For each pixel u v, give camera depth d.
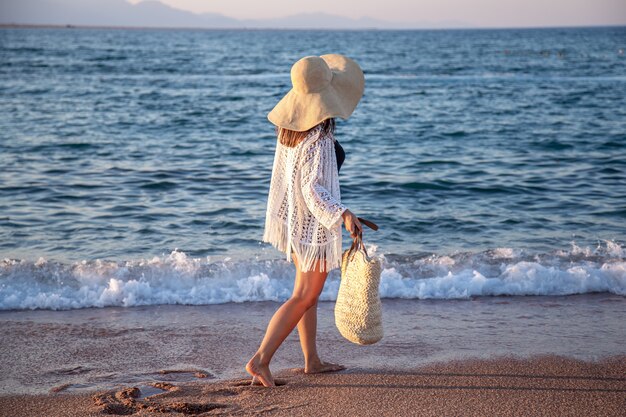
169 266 5.52
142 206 8.23
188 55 67.62
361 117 19.23
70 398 3.19
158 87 30.31
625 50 78.00
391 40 138.62
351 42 121.62
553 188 9.30
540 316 4.54
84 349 3.92
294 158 3.08
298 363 3.69
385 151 13.05
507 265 5.62
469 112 20.39
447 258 5.86
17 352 3.86
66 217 7.65
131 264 5.59
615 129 15.75
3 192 8.84
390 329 4.27
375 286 3.12
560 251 6.14
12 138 14.02
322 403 3.07
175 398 3.16
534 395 3.16
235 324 4.40
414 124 17.50
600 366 3.57
